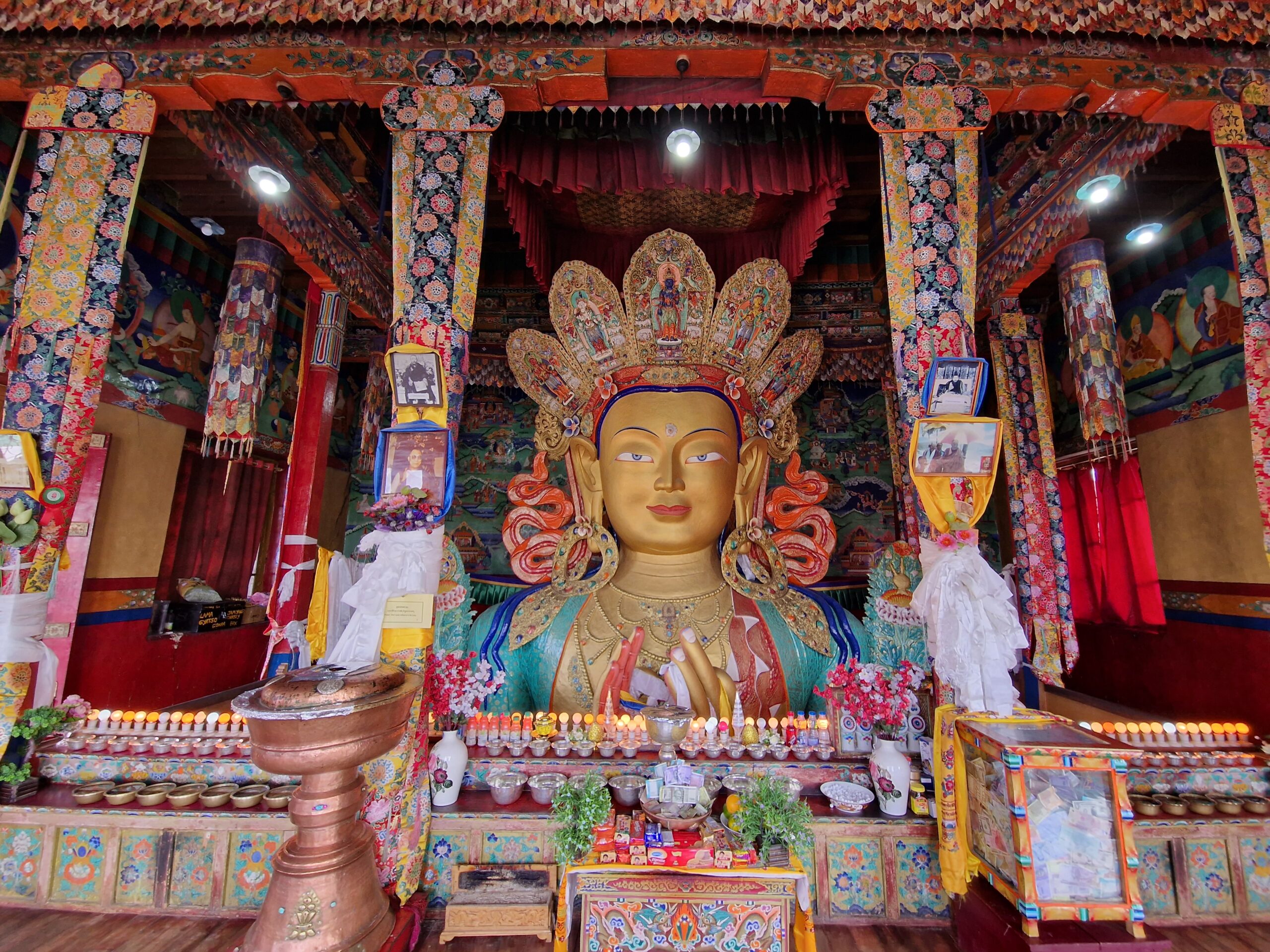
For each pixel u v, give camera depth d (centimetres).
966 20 420
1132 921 307
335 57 427
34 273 413
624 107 462
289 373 906
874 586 490
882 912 378
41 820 397
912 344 396
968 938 350
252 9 424
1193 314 664
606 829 345
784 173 557
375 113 653
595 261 732
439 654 439
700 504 579
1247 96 430
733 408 616
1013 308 685
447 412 391
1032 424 681
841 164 554
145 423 695
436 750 408
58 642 600
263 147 527
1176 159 600
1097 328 583
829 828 385
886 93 421
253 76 427
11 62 434
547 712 545
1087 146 516
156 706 704
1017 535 675
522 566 613
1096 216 693
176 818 394
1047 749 327
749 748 432
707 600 572
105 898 388
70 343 409
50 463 399
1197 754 438
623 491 586
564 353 632
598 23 425
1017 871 317
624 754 434
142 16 426
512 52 428
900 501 825
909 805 395
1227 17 428
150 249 699
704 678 528
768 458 623
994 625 360
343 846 314
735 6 420
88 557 627
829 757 427
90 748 438
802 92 436
